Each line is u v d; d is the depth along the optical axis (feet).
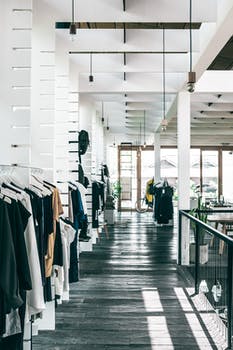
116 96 31.07
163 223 44.50
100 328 14.61
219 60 25.09
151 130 51.72
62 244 14.29
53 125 15.30
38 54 15.43
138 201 66.33
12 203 8.80
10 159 12.00
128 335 13.98
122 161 66.85
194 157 66.85
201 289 18.15
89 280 21.66
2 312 8.21
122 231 41.78
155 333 14.15
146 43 19.12
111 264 25.79
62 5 15.16
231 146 66.39
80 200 18.13
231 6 13.51
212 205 38.34
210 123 48.47
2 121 12.01
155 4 15.25
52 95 15.37
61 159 17.80
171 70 22.49
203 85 26.45
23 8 12.12
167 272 23.63
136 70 22.75
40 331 14.35
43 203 11.71
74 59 22.81
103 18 15.58
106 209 46.98
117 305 17.24
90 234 30.14
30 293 9.64
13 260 8.15
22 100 12.03
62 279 14.29
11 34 12.12
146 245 33.17
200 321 15.30
